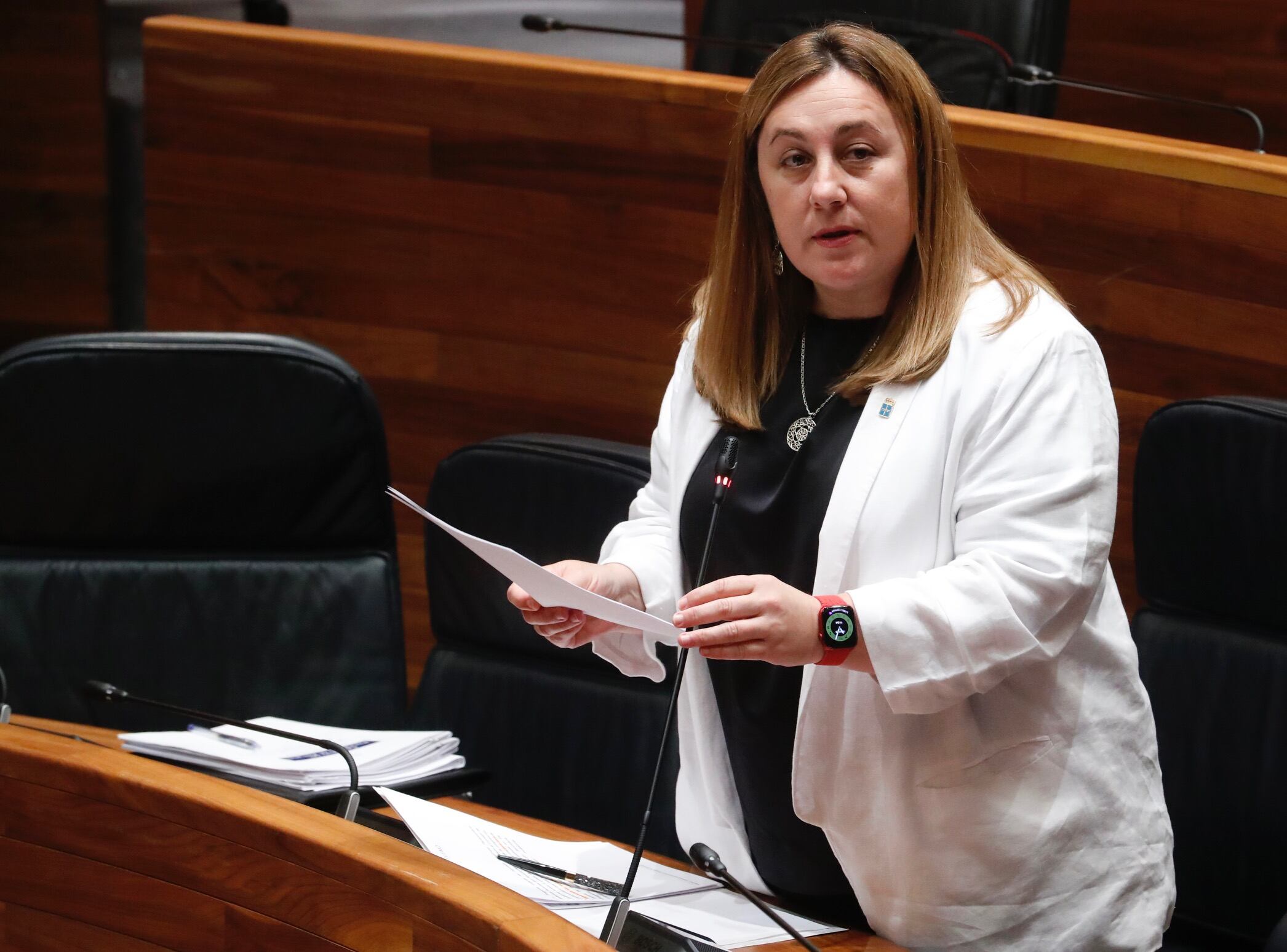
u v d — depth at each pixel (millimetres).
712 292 5160
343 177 9031
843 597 4332
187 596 7059
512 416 8961
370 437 7066
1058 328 4566
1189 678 6262
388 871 3973
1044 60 9844
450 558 7023
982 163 7492
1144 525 6418
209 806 4387
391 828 5230
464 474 6973
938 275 4699
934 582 4359
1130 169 7168
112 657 6980
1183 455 6215
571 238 8586
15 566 7031
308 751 5414
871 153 4605
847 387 4758
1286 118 11625
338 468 7066
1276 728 6031
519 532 6871
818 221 4602
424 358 9078
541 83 8445
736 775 5203
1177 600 6391
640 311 8516
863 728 4715
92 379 6867
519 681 6910
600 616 4211
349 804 4973
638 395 8617
